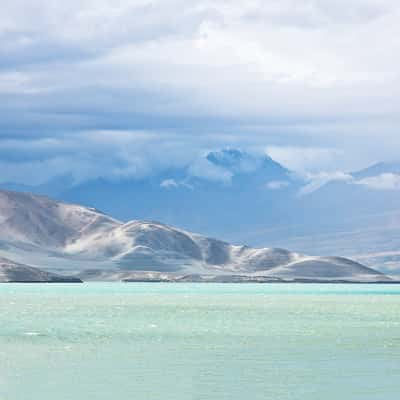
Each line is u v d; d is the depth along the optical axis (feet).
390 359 434.71
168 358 437.58
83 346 499.10
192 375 375.45
